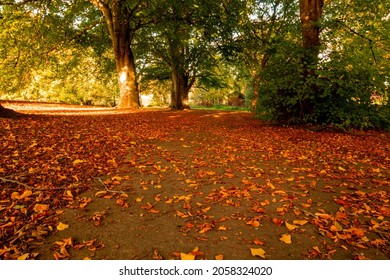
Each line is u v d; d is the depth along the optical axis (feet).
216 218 10.79
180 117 48.73
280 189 13.98
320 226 10.14
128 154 19.65
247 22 57.62
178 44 60.90
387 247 9.04
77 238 9.07
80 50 70.74
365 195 13.23
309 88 31.65
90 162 16.57
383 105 34.58
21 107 48.52
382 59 38.52
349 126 33.60
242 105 154.51
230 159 19.61
